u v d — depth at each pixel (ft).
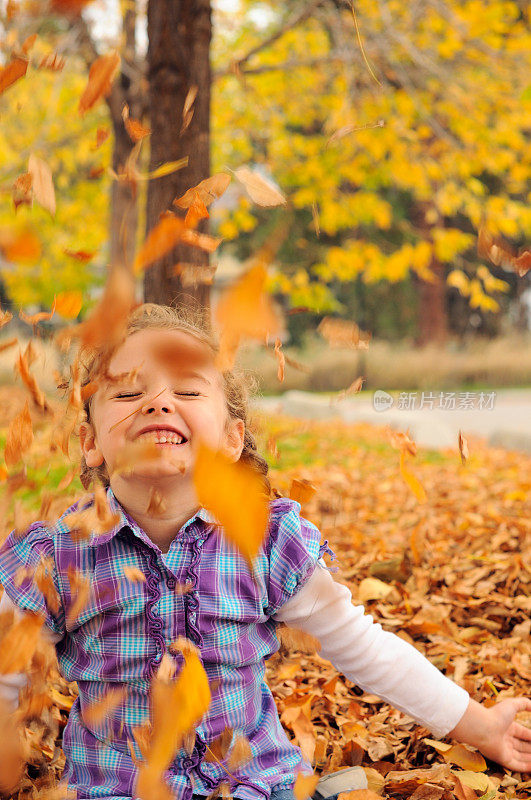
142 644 5.24
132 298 2.18
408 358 69.00
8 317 3.78
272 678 8.01
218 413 5.11
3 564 5.30
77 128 26.22
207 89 11.51
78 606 4.82
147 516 5.25
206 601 5.33
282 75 26.20
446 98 24.29
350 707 7.44
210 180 3.62
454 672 7.92
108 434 4.76
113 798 4.93
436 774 6.04
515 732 6.22
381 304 83.41
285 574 5.60
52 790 5.15
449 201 25.71
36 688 4.82
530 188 49.26
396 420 34.47
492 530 13.64
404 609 9.87
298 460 24.06
